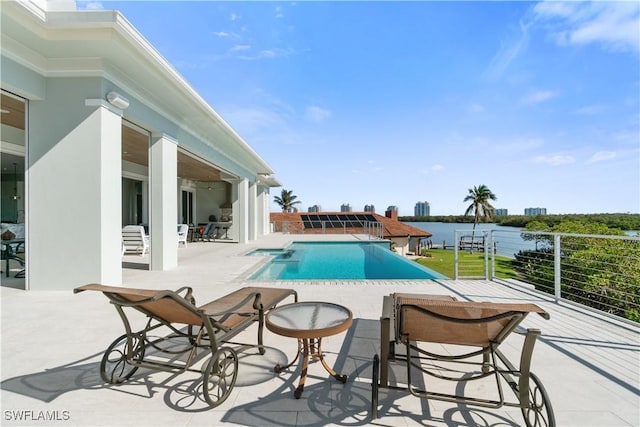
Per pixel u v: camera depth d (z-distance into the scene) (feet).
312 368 9.32
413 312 6.81
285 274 29.73
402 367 9.48
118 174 18.90
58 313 13.67
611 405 7.50
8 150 27.43
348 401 7.70
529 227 67.26
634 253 24.22
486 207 154.10
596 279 24.58
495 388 8.30
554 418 6.56
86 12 14.55
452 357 7.44
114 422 6.84
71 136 17.46
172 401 7.64
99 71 17.37
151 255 24.57
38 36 15.19
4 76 15.28
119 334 11.51
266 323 7.96
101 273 17.53
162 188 24.45
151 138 24.45
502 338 6.94
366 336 11.65
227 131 31.65
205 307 10.09
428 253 97.71
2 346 10.53
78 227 17.52
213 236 59.88
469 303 6.57
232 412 7.23
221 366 7.89
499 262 53.36
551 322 13.14
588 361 9.71
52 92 17.39
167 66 18.66
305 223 90.58
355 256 41.50
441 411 7.38
